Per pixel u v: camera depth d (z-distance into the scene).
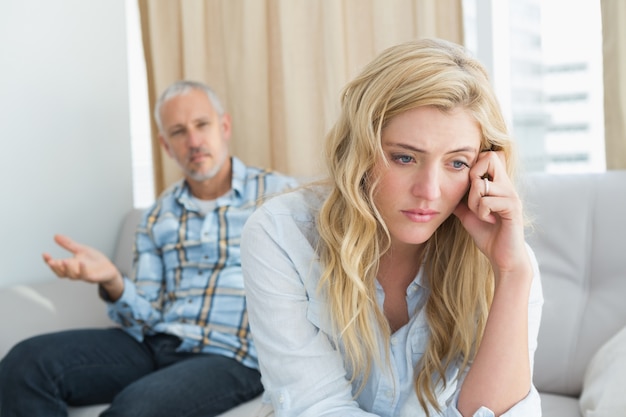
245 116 2.53
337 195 1.11
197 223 2.13
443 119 0.97
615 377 1.41
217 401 1.73
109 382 1.87
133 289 1.96
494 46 2.29
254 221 1.15
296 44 2.43
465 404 1.03
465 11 2.32
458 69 0.99
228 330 1.99
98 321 2.15
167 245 2.14
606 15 2.00
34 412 1.73
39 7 2.44
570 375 1.68
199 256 2.10
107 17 2.65
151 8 2.65
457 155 1.00
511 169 1.08
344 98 1.08
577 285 1.75
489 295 1.15
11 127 2.38
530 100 2.24
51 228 2.50
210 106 2.21
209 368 1.79
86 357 1.85
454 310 1.14
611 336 1.66
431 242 1.16
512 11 2.24
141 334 2.00
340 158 1.10
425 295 1.17
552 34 2.20
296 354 1.09
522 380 1.02
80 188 2.58
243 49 2.51
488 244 1.06
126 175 2.73
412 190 1.00
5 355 1.85
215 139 2.19
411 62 0.98
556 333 1.71
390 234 1.12
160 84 2.67
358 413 1.04
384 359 1.13
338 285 1.08
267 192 2.15
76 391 1.82
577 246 1.77
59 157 2.52
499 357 1.02
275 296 1.11
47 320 2.09
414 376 1.14
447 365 1.13
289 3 2.42
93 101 2.61
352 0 2.36
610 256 1.73
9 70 2.38
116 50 2.69
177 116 2.17
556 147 2.22
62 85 2.52
